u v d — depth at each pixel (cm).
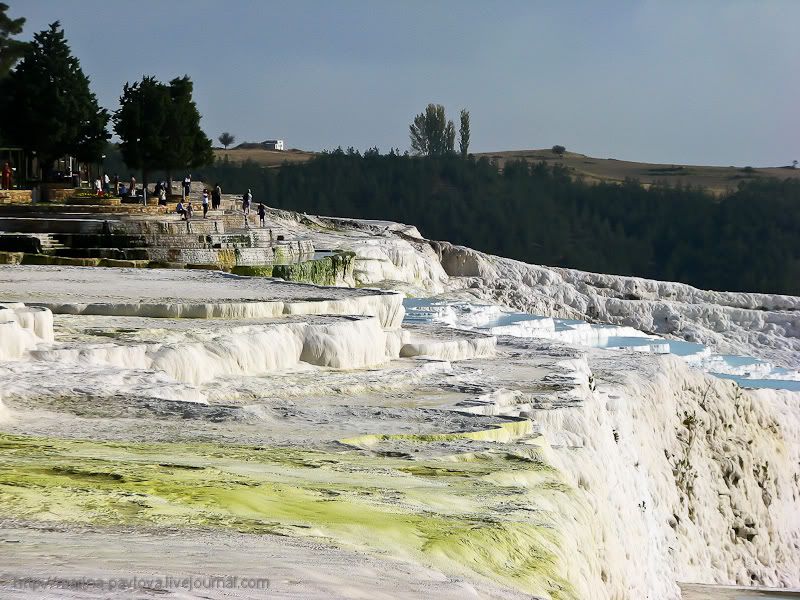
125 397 3772
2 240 10525
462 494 2741
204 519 1914
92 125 15575
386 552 1962
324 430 3606
